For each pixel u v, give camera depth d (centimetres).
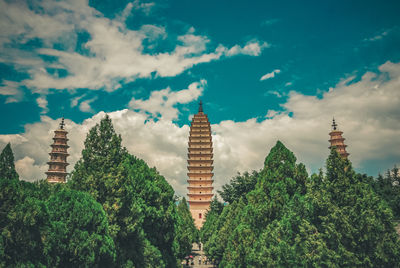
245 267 3219
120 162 3306
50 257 2097
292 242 2438
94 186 2975
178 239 5016
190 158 12581
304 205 2467
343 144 8744
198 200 12262
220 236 4975
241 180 5972
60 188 3072
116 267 2892
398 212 3934
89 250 2312
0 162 2555
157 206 4016
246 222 3350
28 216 1955
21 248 1928
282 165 3400
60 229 2230
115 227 2847
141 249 3359
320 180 2498
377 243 2048
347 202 2241
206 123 12862
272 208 3088
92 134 3312
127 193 3061
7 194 1981
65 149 9600
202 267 7688
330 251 2062
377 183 4688
